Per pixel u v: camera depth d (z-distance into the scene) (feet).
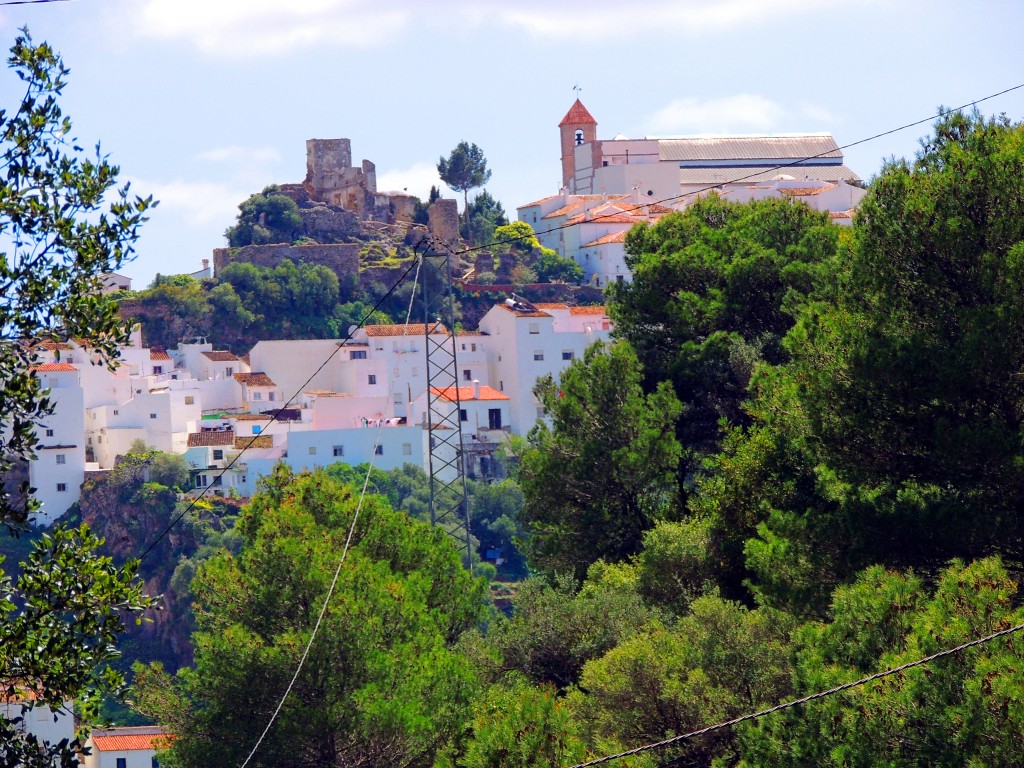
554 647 445.78
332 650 423.23
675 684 349.82
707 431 581.94
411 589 467.52
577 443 558.15
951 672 268.41
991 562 290.35
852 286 388.16
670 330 609.01
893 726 268.62
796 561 368.07
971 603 280.72
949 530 342.44
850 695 278.87
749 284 589.32
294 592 449.06
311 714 414.41
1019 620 269.23
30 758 242.17
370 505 518.37
